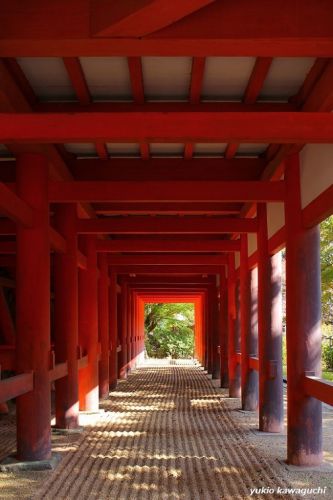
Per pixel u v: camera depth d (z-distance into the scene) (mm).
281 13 3883
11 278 11883
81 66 5141
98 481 5602
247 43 3924
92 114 4371
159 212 9023
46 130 4375
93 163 7516
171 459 6480
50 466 6035
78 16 3904
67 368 8047
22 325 6270
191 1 3557
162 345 34156
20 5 3939
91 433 8039
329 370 15242
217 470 5992
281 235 7176
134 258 12570
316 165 5844
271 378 8078
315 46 3957
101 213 9695
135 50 4020
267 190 6684
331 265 12180
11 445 7152
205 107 5887
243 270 10211
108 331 12852
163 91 5699
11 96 5129
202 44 3932
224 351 14383
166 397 12391
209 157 7535
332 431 7895
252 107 5883
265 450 6922
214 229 8523
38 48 3990
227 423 8883
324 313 16031
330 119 4352
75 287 8352
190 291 21297
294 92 5746
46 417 6270
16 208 5750
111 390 13891
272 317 8133
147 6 3623
